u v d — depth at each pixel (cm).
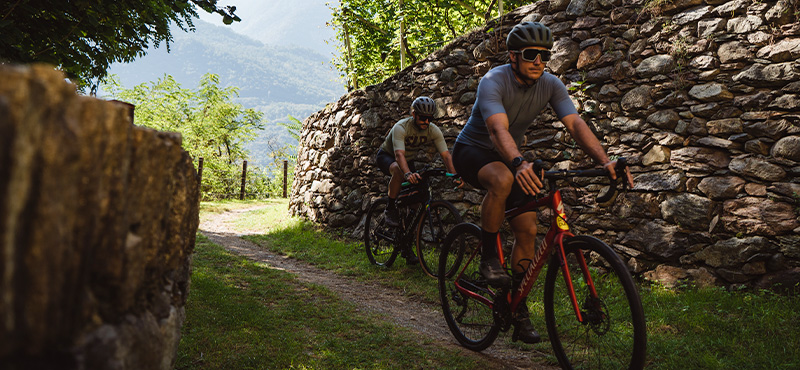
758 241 392
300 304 373
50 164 70
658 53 460
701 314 337
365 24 1277
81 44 363
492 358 283
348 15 1262
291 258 605
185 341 271
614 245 470
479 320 301
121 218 96
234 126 2442
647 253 446
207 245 617
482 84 258
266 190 2108
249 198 1875
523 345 299
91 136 81
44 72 71
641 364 208
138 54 436
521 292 260
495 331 279
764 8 405
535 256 257
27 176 66
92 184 83
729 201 412
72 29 353
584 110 502
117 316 103
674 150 445
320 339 299
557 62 522
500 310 269
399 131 483
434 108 465
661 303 378
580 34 509
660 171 450
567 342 254
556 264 254
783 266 381
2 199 61
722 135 423
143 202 111
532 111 269
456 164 291
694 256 422
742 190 409
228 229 876
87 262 86
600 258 238
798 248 376
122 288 101
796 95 388
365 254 602
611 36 491
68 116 75
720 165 421
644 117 465
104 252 93
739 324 318
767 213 393
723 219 412
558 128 514
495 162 264
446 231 464
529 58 246
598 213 483
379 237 549
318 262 573
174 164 133
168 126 1997
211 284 399
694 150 432
